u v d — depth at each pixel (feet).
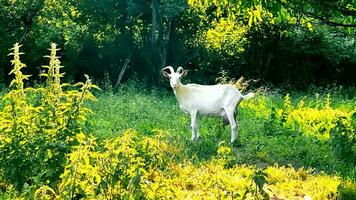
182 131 45.06
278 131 44.78
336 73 103.65
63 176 17.33
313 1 29.14
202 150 37.35
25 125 20.33
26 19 91.45
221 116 42.01
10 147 19.80
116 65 93.25
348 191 27.12
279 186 29.17
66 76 89.66
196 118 42.06
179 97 42.14
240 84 76.13
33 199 16.37
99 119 47.73
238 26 94.43
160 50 91.50
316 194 27.35
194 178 28.94
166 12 85.71
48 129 20.13
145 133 43.47
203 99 41.73
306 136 42.88
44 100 21.13
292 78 100.89
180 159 33.55
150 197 17.44
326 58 100.01
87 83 20.90
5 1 90.48
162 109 57.31
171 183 26.21
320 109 61.31
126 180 17.25
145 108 56.29
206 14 92.73
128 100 63.52
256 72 98.73
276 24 93.86
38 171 19.44
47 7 94.43
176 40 93.25
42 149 19.26
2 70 87.10
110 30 92.27
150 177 22.33
